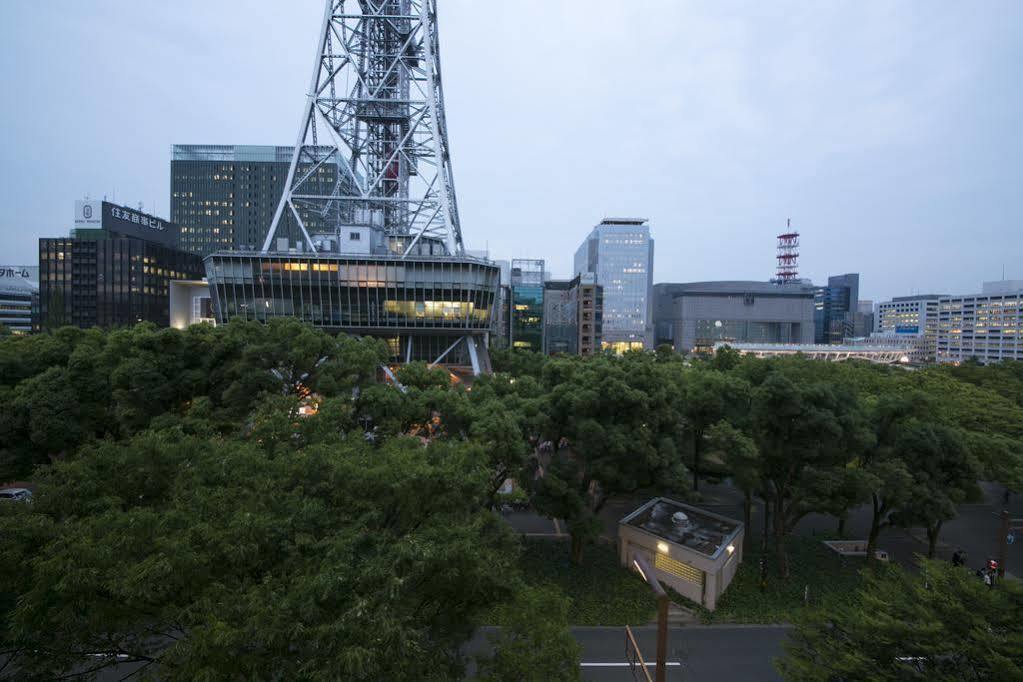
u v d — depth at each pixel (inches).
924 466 1264.8
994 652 514.6
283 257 2623.0
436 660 569.6
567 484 1169.4
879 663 594.9
